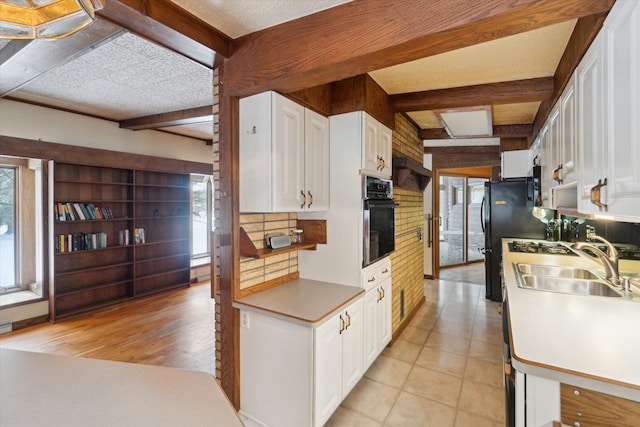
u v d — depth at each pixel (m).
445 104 2.68
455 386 2.37
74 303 4.02
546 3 1.11
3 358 1.05
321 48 1.58
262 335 1.90
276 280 2.38
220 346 2.10
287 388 1.81
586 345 1.12
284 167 1.98
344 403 2.17
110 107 3.76
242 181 2.02
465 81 2.50
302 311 1.83
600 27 1.24
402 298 3.39
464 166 5.68
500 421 1.99
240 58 1.86
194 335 3.33
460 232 7.11
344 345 2.02
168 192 5.19
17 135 3.46
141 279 4.64
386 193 2.75
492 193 4.43
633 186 0.90
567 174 1.79
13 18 0.72
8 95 3.34
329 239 2.46
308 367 1.72
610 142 1.07
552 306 1.52
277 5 1.53
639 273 2.06
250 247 2.06
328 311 1.84
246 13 1.59
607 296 1.73
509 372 1.35
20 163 3.92
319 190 2.34
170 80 2.94
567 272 2.35
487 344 3.08
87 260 4.16
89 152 3.92
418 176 4.10
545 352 1.07
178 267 5.33
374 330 2.52
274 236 2.27
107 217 4.27
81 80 2.93
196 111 3.77
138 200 4.64
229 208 1.99
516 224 4.32
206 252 6.41
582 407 0.98
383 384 2.39
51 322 3.68
